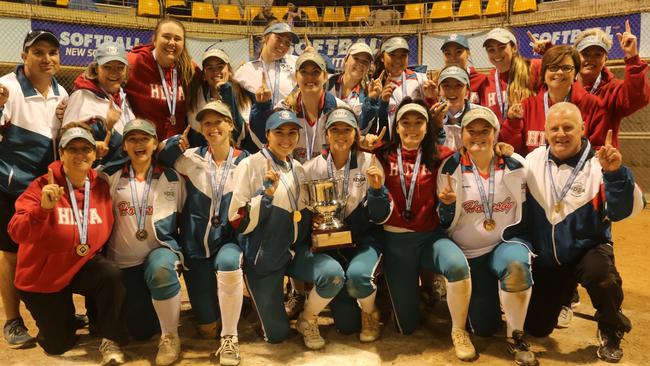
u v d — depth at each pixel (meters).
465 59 5.36
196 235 4.14
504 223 4.07
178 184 4.18
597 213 3.91
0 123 3.99
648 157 12.60
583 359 3.90
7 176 4.06
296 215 4.02
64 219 3.77
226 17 14.36
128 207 4.05
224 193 4.14
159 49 4.70
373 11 14.23
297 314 4.72
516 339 3.91
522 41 12.29
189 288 4.25
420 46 13.27
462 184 4.11
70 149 3.75
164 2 13.86
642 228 8.85
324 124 4.33
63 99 4.39
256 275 4.04
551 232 4.00
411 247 4.21
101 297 3.84
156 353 4.03
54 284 3.78
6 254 4.09
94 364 3.82
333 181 4.09
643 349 4.05
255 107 4.70
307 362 3.85
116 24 12.78
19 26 11.69
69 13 12.30
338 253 4.32
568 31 11.74
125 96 4.63
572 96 4.63
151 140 4.05
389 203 3.98
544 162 4.08
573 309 4.93
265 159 4.05
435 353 4.01
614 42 11.20
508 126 4.66
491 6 13.12
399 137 4.25
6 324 4.19
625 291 5.47
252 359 3.91
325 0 14.93
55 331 3.91
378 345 4.16
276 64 5.55
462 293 3.91
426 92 5.00
